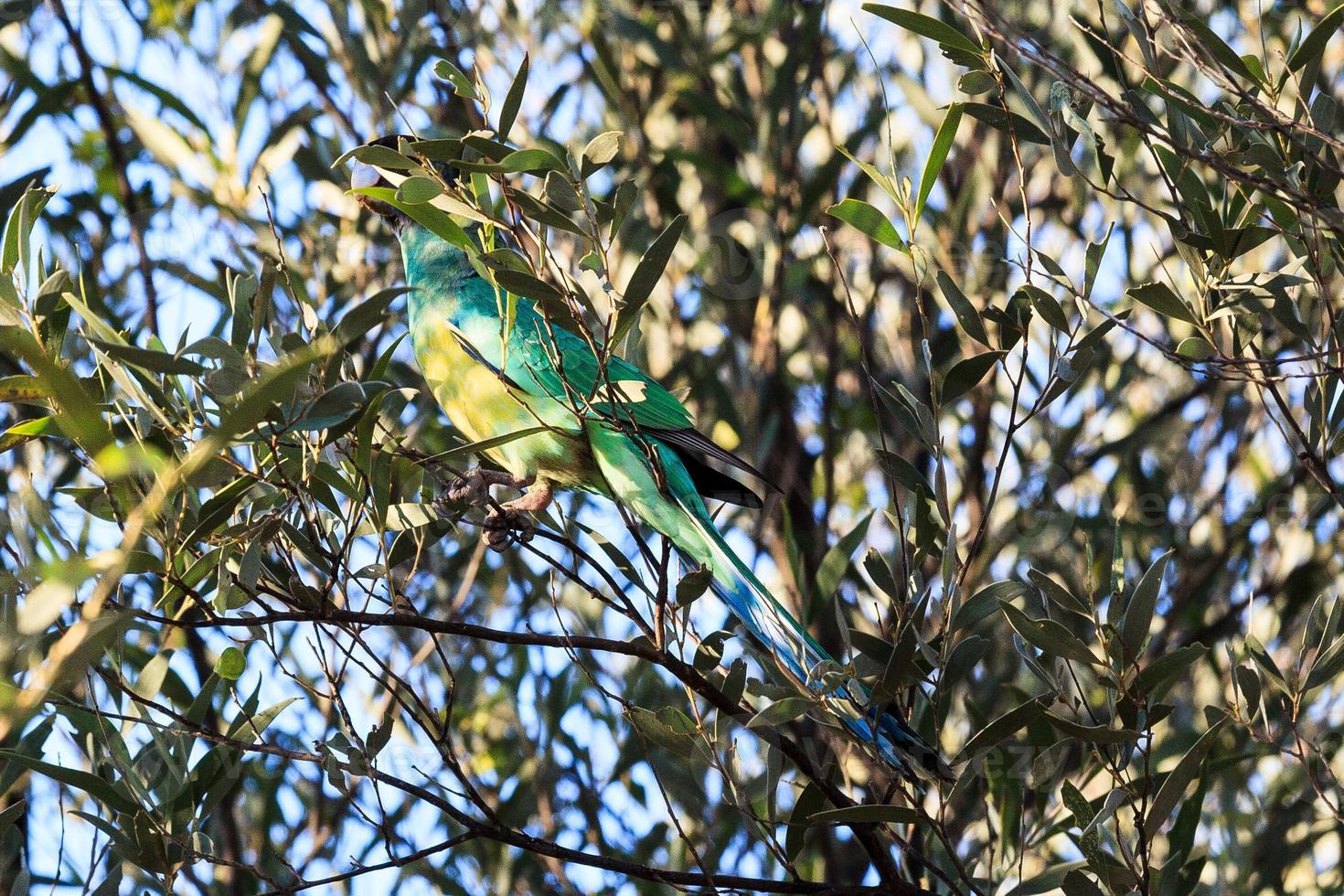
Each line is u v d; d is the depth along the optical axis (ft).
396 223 17.65
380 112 19.70
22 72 19.65
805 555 19.17
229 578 11.34
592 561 12.97
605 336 11.26
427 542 13.15
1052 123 11.55
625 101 20.59
